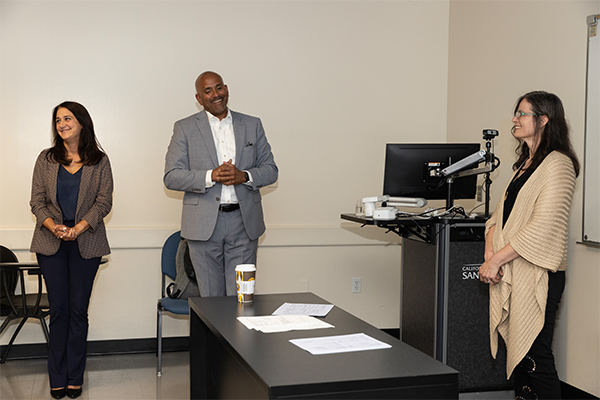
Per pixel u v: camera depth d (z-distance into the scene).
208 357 2.12
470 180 3.13
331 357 1.35
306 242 3.90
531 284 2.35
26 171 3.57
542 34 3.13
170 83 3.75
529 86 3.24
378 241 4.06
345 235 3.97
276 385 1.15
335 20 4.00
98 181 2.89
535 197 2.33
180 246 3.37
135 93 3.70
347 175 4.04
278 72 3.91
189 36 3.77
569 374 2.86
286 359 1.33
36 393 2.95
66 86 3.61
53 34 3.58
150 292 3.72
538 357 2.43
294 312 1.85
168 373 3.31
